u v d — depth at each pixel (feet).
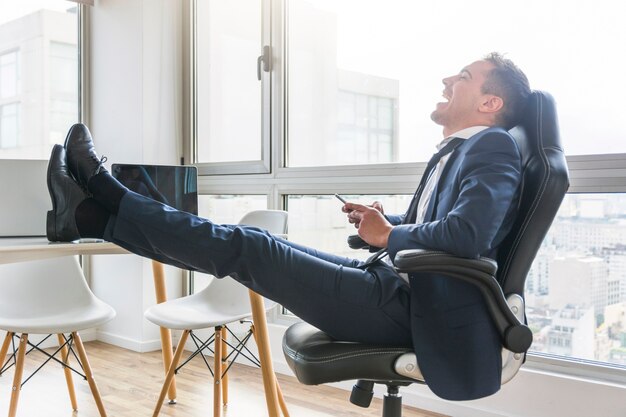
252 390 9.92
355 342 5.02
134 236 5.49
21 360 7.47
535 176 4.92
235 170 11.81
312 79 10.73
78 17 12.98
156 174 9.68
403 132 9.53
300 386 10.14
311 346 4.88
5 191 7.75
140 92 12.12
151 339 12.39
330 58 10.45
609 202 7.63
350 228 10.05
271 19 11.16
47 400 9.29
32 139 12.46
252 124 11.64
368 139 9.95
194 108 12.72
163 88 12.44
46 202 7.91
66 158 6.34
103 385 10.07
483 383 4.71
